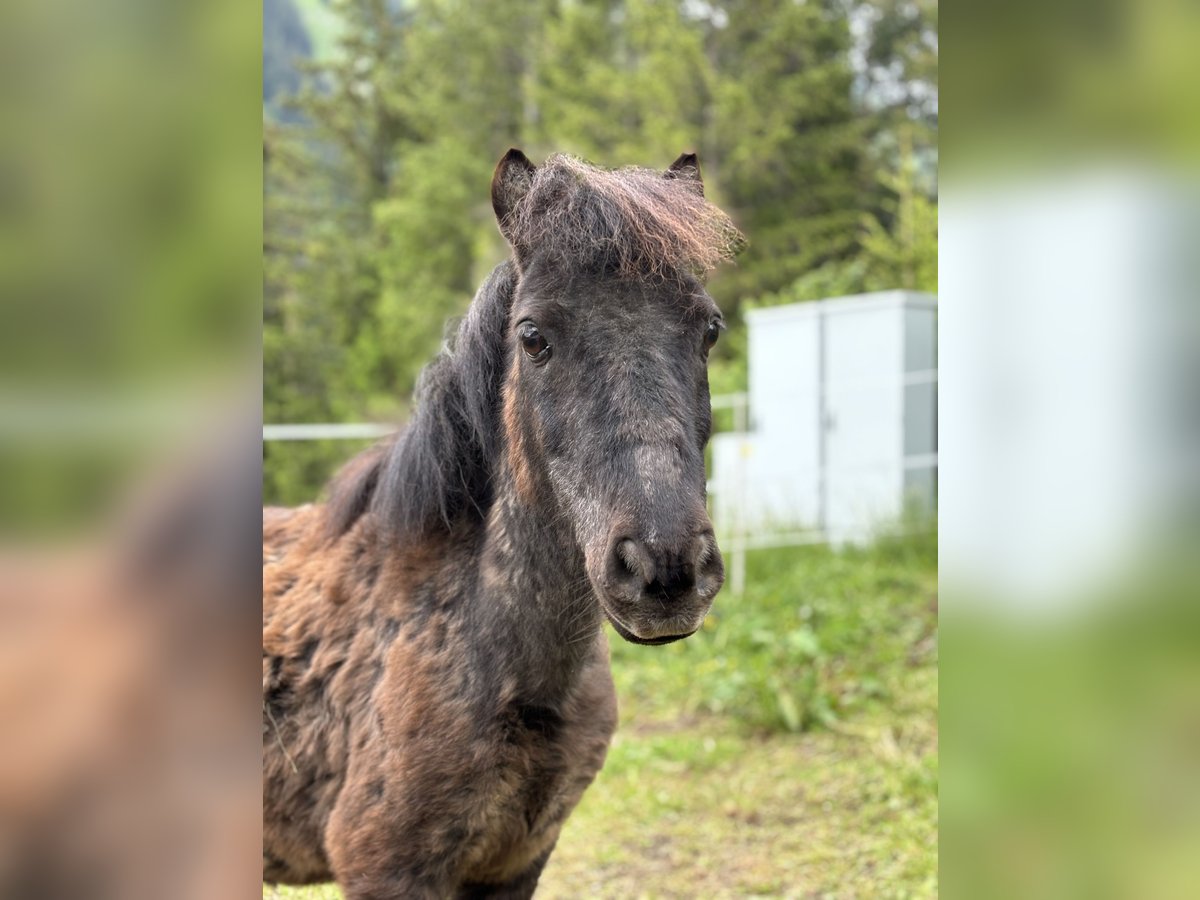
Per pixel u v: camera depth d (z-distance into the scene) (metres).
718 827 4.44
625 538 1.79
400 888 2.25
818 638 6.03
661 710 5.95
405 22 26.91
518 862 2.47
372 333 21.55
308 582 2.71
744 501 8.30
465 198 21.39
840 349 9.12
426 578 2.43
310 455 12.70
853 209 18.56
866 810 4.38
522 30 23.17
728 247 2.31
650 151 18.09
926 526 7.66
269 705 2.59
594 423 1.91
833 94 18.89
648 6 19.20
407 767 2.24
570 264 2.03
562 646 2.27
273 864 2.69
